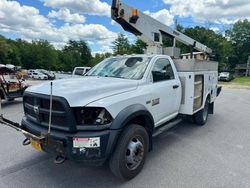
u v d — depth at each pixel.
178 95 4.90
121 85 3.45
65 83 3.40
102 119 2.91
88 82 3.48
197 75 5.48
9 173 3.51
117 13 5.20
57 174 3.51
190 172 3.57
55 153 3.03
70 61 90.31
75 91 2.95
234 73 63.78
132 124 3.33
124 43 59.12
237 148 4.64
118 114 3.04
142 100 3.58
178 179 3.35
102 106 2.89
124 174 3.20
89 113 2.94
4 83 9.37
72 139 2.79
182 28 49.50
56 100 2.86
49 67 86.19
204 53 8.60
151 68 4.08
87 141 2.79
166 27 6.31
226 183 3.24
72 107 2.83
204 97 6.20
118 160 3.09
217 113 8.45
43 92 3.07
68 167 3.73
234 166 3.79
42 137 2.95
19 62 79.81
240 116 7.90
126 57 4.62
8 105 9.90
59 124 2.96
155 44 5.98
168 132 5.80
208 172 3.57
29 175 3.46
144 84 3.82
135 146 3.30
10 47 78.06
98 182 3.29
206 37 50.47
